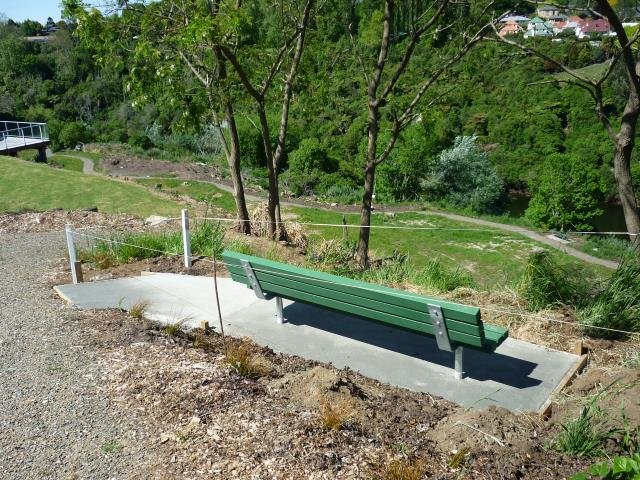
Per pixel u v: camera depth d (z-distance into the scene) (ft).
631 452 11.59
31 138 99.81
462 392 15.25
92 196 60.23
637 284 19.84
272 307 21.18
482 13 35.53
